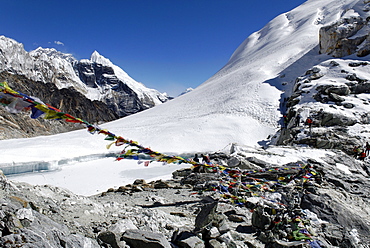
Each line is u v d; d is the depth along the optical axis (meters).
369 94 39.88
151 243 3.96
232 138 44.56
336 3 112.25
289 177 10.12
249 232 5.74
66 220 4.40
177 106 77.62
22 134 73.06
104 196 9.22
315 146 26.78
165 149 40.62
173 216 6.10
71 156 33.47
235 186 8.66
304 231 5.78
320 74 49.16
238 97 63.62
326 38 68.50
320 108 36.50
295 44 90.88
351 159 15.59
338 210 7.29
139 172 21.45
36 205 4.41
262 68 80.25
